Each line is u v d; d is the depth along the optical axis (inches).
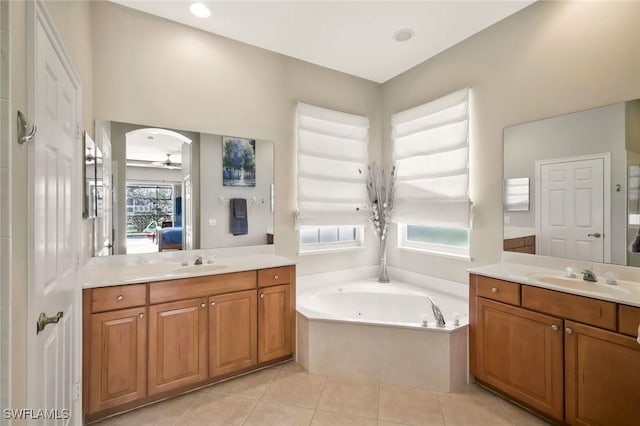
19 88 35.9
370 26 103.3
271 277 99.3
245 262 103.5
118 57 92.9
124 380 75.4
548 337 71.9
